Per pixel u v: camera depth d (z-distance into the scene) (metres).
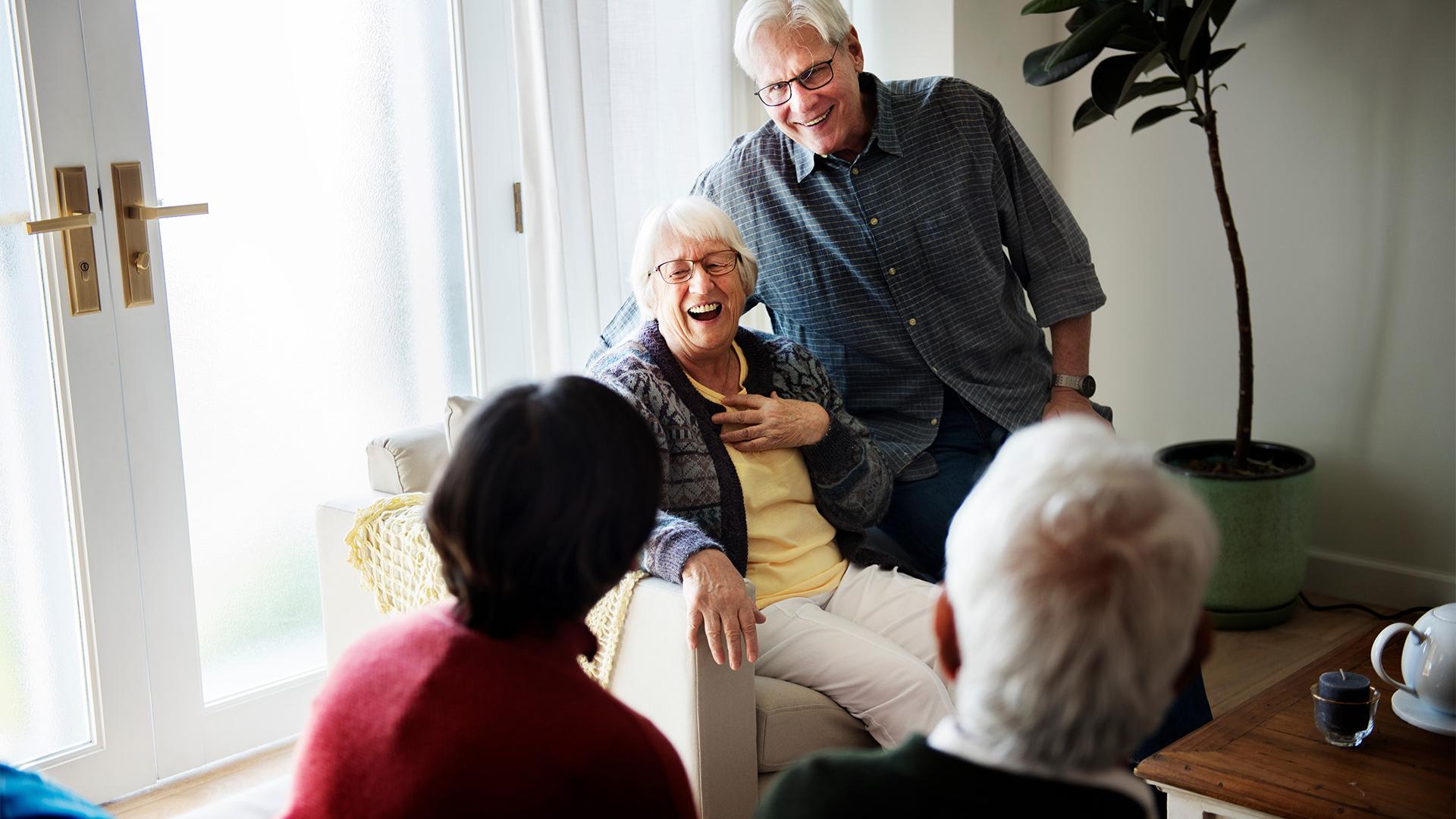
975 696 0.79
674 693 1.74
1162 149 3.44
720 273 1.98
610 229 2.80
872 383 2.48
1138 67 2.80
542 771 0.87
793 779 0.84
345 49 2.52
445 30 2.66
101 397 2.20
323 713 0.95
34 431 2.17
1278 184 3.27
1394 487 3.21
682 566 1.73
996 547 0.79
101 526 2.23
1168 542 0.77
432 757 0.88
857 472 2.10
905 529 2.41
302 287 2.51
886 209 2.35
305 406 2.54
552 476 0.88
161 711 2.36
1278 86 3.22
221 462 2.43
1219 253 3.39
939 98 2.38
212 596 2.45
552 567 0.90
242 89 2.38
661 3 2.92
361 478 2.65
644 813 0.90
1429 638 1.59
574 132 2.67
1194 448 3.29
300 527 2.56
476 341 2.79
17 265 2.11
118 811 2.28
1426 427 3.12
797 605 1.99
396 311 2.66
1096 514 0.77
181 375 2.35
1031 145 3.59
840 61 2.22
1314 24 3.14
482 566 0.89
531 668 0.91
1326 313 3.24
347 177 2.55
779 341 2.21
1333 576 3.34
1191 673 0.86
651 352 1.98
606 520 0.91
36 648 2.21
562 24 2.62
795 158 2.39
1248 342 3.05
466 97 2.68
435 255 2.71
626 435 0.93
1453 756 1.49
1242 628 3.13
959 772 0.79
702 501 1.94
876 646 1.88
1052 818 0.77
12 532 2.16
